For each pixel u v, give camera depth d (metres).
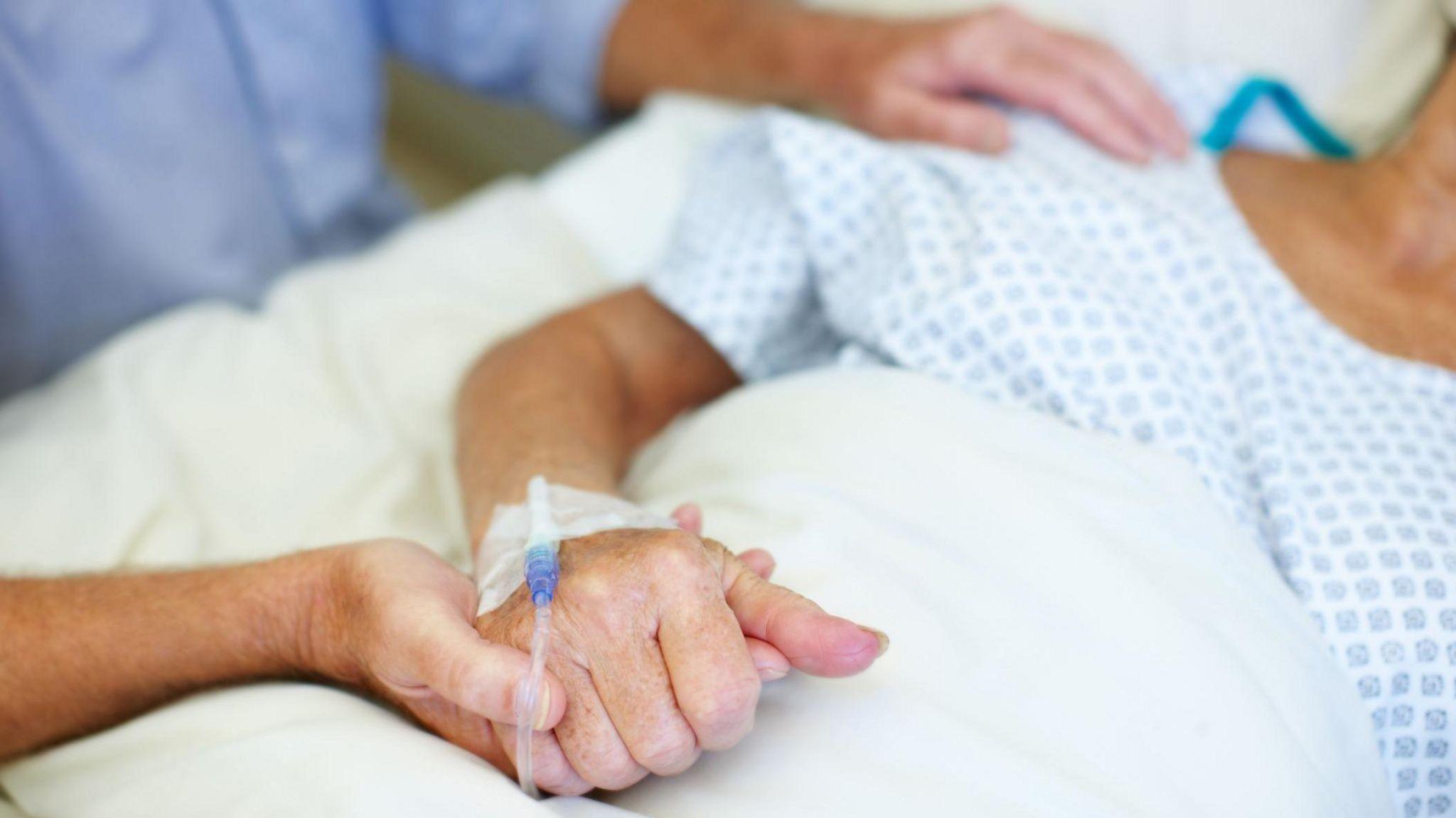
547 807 0.59
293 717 0.68
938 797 0.59
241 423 1.04
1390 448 0.80
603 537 0.65
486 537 0.74
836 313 0.92
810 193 0.93
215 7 1.30
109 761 0.71
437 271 1.24
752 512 0.76
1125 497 0.73
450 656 0.59
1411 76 1.09
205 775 0.65
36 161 1.22
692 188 1.05
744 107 1.40
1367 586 0.73
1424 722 0.72
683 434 0.90
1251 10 1.14
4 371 1.29
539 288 1.24
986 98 1.15
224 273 1.39
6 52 1.17
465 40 1.61
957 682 0.65
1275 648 0.68
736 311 0.96
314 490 0.98
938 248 0.86
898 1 1.39
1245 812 0.61
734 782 0.62
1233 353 0.84
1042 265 0.82
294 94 1.40
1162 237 0.88
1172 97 1.08
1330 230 0.94
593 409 0.92
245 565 0.74
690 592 0.59
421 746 0.62
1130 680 0.65
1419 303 0.89
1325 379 0.85
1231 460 0.80
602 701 0.59
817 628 0.59
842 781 0.60
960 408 0.78
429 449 1.02
